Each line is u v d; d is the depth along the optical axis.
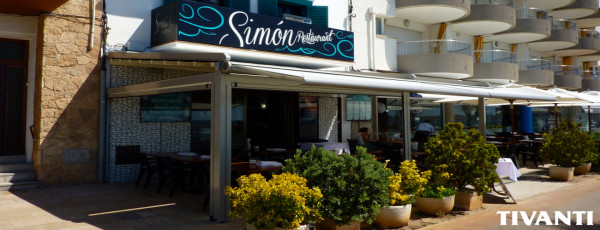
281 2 14.50
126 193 9.35
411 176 7.05
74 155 10.36
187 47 10.52
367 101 17.31
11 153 10.52
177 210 7.78
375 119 17.59
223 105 7.01
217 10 10.88
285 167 6.25
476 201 8.24
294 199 5.16
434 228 6.82
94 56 10.66
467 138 8.31
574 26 28.02
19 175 9.80
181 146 12.20
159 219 7.13
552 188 10.62
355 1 16.30
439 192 7.71
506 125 26.33
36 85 10.31
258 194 5.26
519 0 25.56
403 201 6.93
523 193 9.95
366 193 6.12
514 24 20.95
